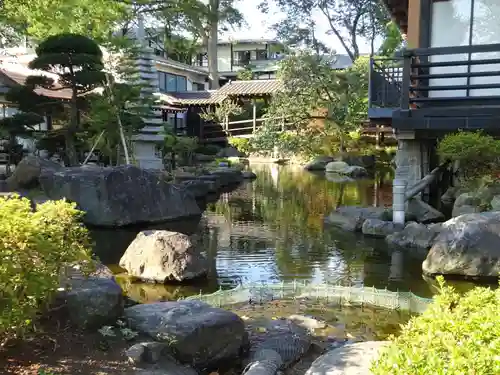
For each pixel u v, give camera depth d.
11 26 18.31
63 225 3.88
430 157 11.05
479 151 8.66
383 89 10.42
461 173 10.17
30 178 11.66
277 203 13.62
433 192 10.90
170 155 20.34
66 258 3.79
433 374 1.90
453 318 2.39
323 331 5.02
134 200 10.49
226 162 22.27
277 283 6.43
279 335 4.73
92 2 16.86
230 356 4.27
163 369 3.72
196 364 4.05
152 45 35.34
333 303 5.82
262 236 9.43
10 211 3.48
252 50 44.69
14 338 3.68
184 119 30.77
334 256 7.93
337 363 3.70
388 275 6.93
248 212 12.23
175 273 6.51
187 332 4.05
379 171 21.94
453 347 2.05
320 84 22.97
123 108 14.88
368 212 10.26
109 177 10.30
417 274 6.96
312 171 22.33
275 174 21.19
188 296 6.04
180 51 35.22
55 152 15.50
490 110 8.81
